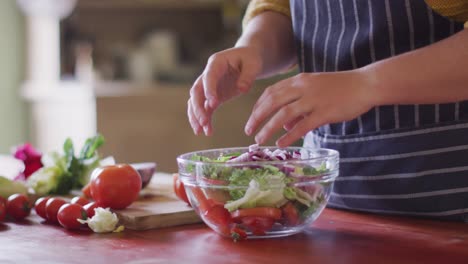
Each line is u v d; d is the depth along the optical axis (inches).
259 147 42.3
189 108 45.6
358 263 34.2
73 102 151.8
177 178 48.9
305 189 38.7
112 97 142.9
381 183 45.9
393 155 45.1
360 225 43.1
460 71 38.3
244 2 167.3
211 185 38.4
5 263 35.9
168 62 167.9
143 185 55.7
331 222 44.2
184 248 38.3
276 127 39.4
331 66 48.2
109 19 173.5
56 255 37.4
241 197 38.2
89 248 39.0
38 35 170.4
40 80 171.0
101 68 167.0
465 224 43.1
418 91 38.7
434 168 43.9
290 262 34.6
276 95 39.8
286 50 53.2
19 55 170.2
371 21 45.7
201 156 42.5
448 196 43.8
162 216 44.8
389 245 37.7
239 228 39.1
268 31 51.8
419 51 39.4
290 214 38.7
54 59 169.8
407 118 44.7
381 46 45.5
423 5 43.9
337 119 39.2
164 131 147.2
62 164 57.1
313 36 49.5
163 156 147.4
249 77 44.9
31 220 48.3
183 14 178.9
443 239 38.8
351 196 47.6
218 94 46.6
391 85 38.8
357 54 46.5
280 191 38.1
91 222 43.2
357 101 39.0
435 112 43.9
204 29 180.7
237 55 45.3
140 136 145.5
